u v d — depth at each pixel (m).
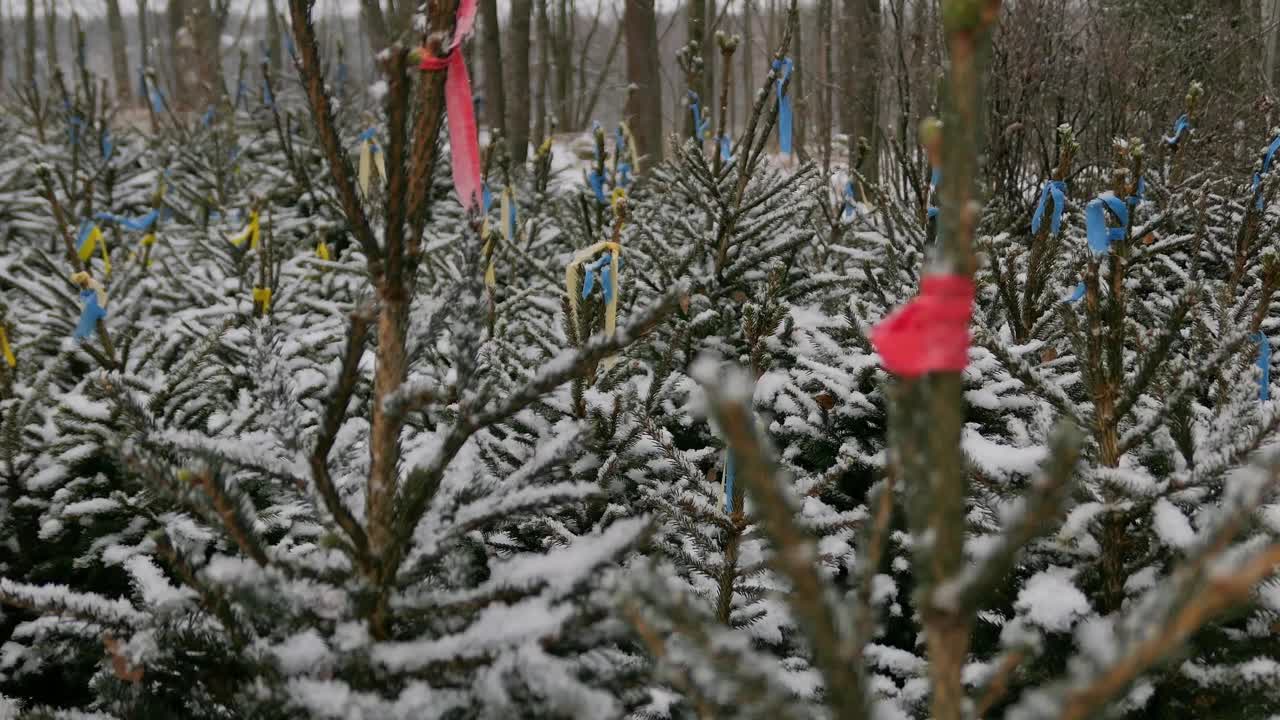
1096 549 1.70
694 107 5.30
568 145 13.74
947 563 0.67
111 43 21.33
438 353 2.95
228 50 14.56
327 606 1.21
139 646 1.25
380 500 1.28
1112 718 0.73
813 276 3.69
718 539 2.30
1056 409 2.00
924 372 0.67
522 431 2.53
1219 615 1.51
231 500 1.17
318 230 5.49
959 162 0.64
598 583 1.19
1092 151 6.20
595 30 21.98
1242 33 7.86
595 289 2.84
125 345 2.98
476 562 2.17
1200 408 2.08
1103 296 2.01
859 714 0.66
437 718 1.10
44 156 7.51
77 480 2.48
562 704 1.04
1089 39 6.52
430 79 1.25
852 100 8.09
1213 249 3.82
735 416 0.59
